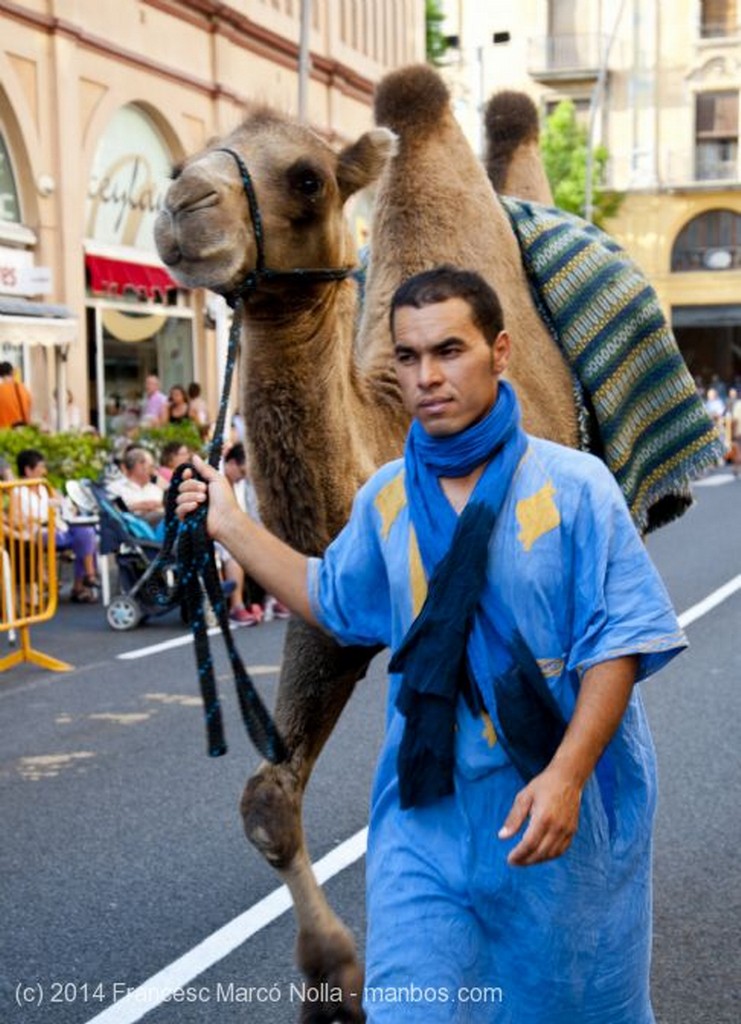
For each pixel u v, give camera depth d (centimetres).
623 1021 293
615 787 292
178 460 1275
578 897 282
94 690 908
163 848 580
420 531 287
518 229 480
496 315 285
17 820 624
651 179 4450
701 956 464
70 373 2023
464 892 280
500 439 282
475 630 281
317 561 307
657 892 519
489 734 281
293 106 404
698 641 1035
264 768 395
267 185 360
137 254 2231
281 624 1171
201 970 457
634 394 483
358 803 634
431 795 282
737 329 4659
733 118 4419
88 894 527
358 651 391
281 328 370
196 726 799
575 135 4225
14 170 1955
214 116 2398
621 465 471
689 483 519
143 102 2202
